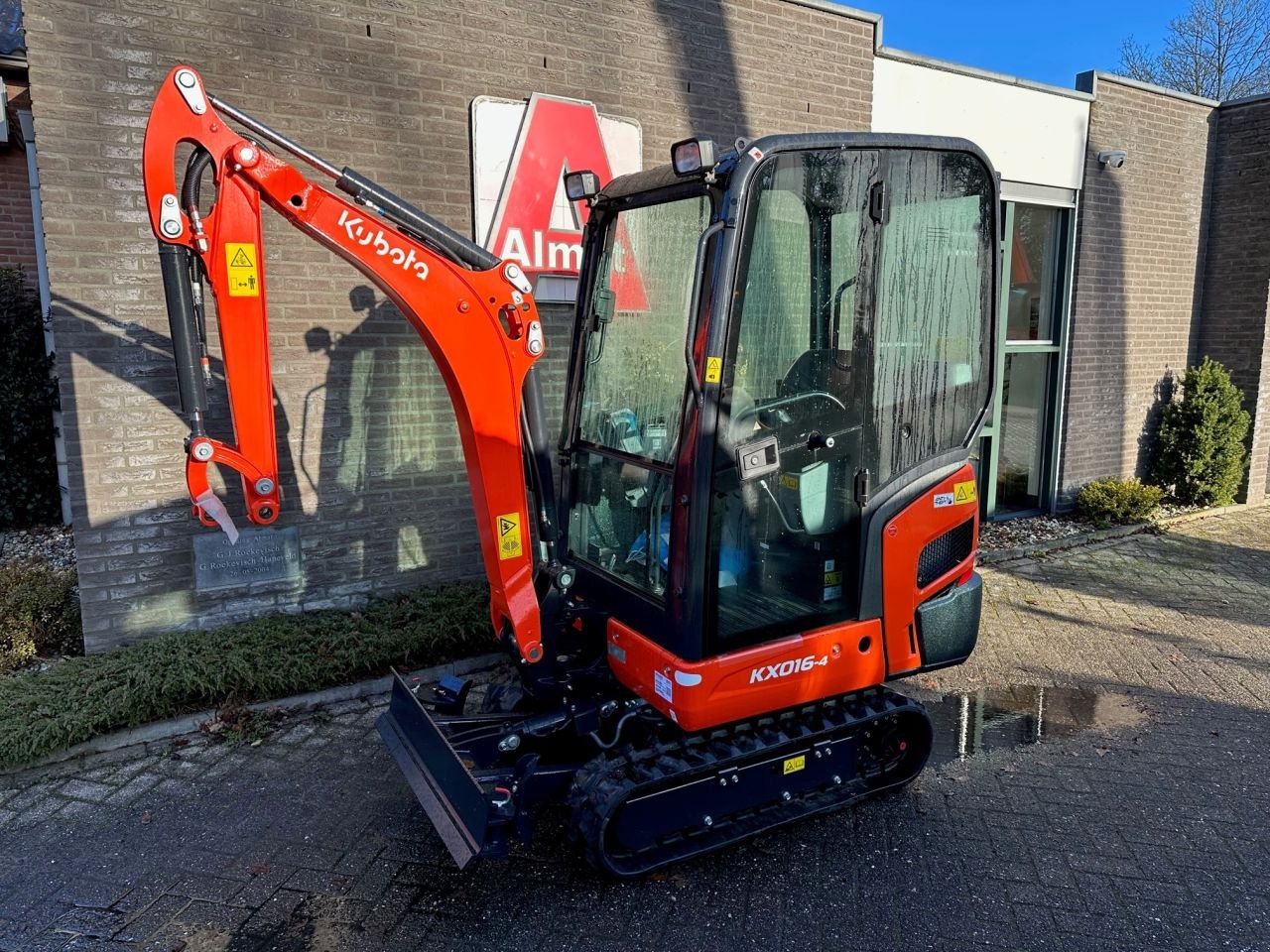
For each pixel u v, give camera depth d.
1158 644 5.50
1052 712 4.61
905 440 3.43
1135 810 3.67
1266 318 8.73
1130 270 8.52
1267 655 5.30
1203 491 8.72
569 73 5.45
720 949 2.84
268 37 4.59
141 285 4.45
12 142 7.50
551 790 3.14
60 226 4.24
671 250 3.19
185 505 4.70
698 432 2.88
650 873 3.16
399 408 5.22
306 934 2.90
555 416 5.71
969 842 3.43
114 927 2.92
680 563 2.96
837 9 6.44
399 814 3.58
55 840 3.39
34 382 7.19
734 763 3.26
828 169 3.04
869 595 3.40
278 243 4.75
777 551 3.17
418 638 4.76
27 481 7.28
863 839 3.45
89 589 4.54
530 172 5.34
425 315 2.96
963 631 3.74
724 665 3.02
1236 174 8.84
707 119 6.04
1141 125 8.33
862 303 3.22
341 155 4.85
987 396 3.69
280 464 4.91
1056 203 7.95
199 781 3.81
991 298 3.62
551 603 3.33
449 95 5.10
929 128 7.11
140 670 4.18
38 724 3.84
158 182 2.68
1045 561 7.15
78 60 4.19
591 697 3.38
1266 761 4.09
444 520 5.47
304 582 5.08
